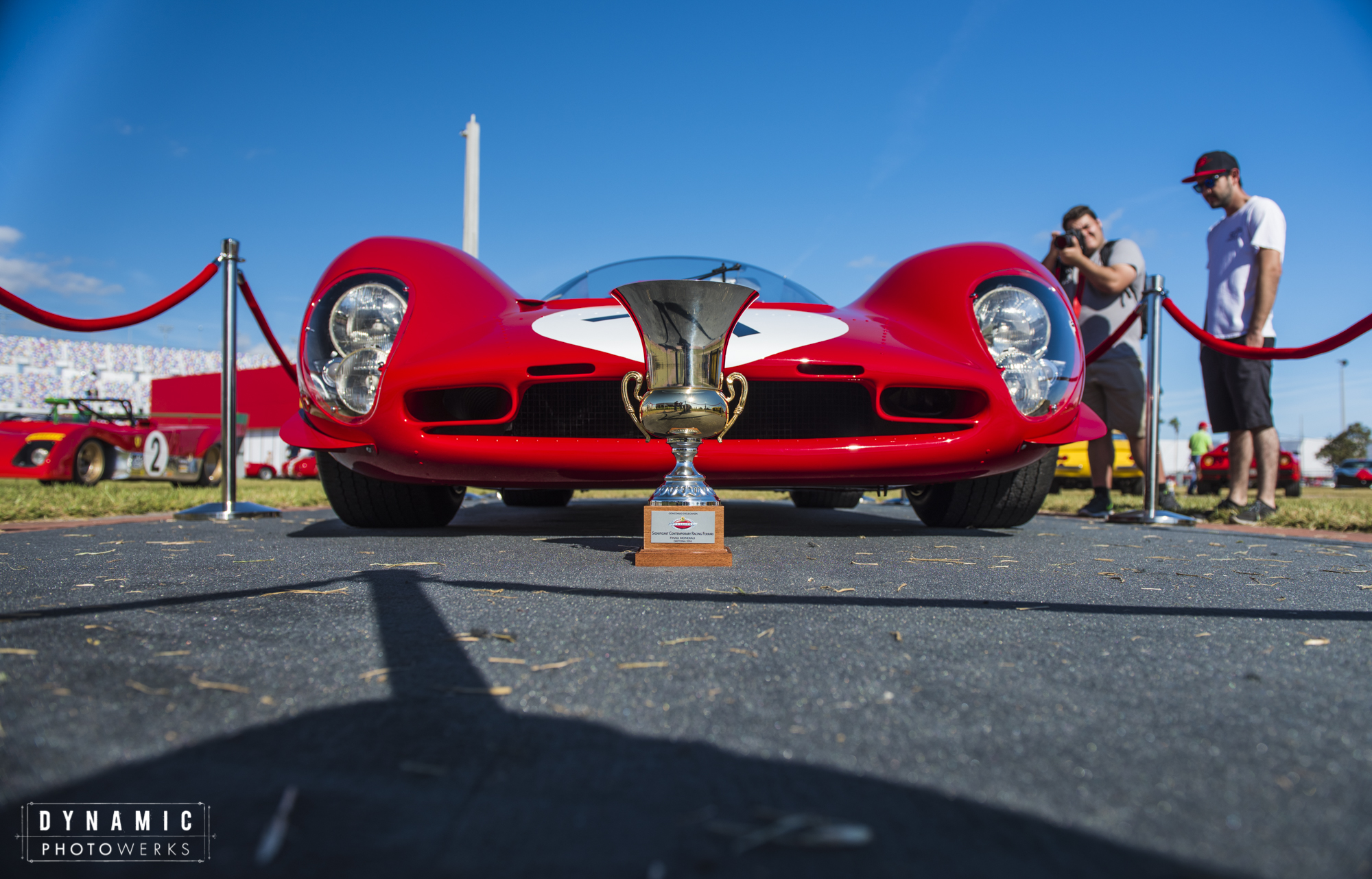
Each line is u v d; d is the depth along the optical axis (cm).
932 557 176
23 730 64
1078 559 176
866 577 143
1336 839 48
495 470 196
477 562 161
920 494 261
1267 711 71
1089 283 370
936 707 71
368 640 94
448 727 66
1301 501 501
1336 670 85
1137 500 536
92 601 117
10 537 217
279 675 79
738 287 160
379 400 193
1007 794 54
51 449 680
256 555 172
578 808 51
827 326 207
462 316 206
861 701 73
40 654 86
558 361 185
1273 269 320
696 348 165
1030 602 121
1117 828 49
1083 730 66
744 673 81
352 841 47
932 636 97
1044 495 238
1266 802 53
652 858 45
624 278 268
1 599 118
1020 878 43
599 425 195
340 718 67
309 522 276
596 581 137
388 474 210
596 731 65
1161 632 101
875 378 190
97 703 70
